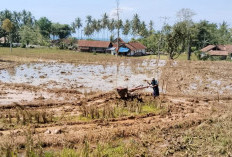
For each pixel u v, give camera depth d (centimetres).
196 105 1386
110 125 1035
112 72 2597
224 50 6544
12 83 1845
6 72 2400
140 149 814
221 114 1188
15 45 7525
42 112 1071
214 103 1430
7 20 5022
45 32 9969
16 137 849
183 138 897
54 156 741
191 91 1756
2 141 809
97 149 783
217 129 973
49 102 1338
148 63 3512
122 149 805
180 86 1916
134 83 2005
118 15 5044
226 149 809
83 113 1134
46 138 852
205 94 1672
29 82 1927
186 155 780
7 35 7744
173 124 1029
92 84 1922
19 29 9188
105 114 1148
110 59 4088
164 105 1330
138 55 6419
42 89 1686
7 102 1342
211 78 2358
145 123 1063
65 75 2325
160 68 2978
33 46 7406
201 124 1034
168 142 882
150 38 7531
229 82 2158
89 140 867
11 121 1040
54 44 8625
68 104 1332
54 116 1130
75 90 1638
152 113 1191
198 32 6931
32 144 774
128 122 1071
